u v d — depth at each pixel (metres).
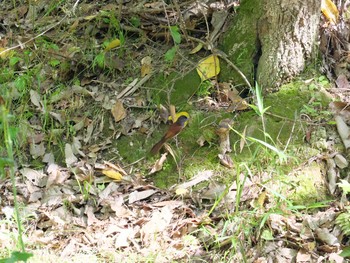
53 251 3.46
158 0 4.68
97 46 4.51
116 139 4.09
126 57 4.45
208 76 4.20
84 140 4.10
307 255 3.34
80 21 4.66
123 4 4.74
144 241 3.49
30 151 4.09
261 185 3.57
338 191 3.70
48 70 4.46
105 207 3.71
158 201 3.75
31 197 3.82
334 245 3.36
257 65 4.15
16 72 4.50
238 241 3.41
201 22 4.50
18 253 2.40
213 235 3.48
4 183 3.91
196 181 3.78
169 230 3.56
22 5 5.03
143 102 4.21
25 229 3.62
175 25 4.46
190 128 4.00
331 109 3.96
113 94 4.28
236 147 3.89
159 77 4.29
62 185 3.86
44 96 4.24
